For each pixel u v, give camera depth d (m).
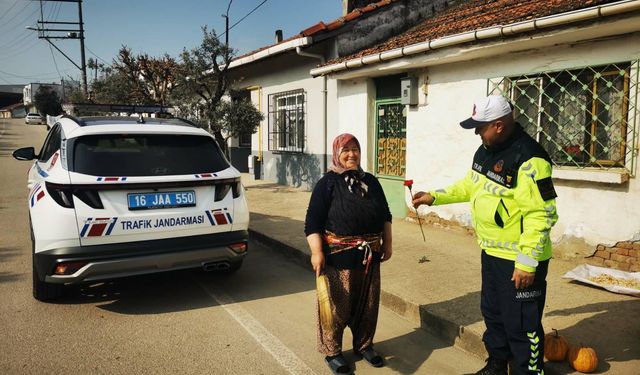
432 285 4.70
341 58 8.68
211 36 10.64
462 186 3.25
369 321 3.45
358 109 8.62
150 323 4.13
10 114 70.50
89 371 3.31
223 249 4.49
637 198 4.77
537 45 5.44
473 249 5.96
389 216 3.52
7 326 4.02
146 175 4.26
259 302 4.67
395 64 7.00
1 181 13.07
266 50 10.67
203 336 3.89
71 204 3.96
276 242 6.55
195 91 11.02
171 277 5.39
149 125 4.72
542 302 2.86
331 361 3.37
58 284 4.38
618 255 4.95
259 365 3.44
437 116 6.93
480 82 6.25
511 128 2.80
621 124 4.91
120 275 4.12
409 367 3.45
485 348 3.47
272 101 12.52
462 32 5.82
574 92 5.32
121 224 4.07
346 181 3.30
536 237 2.64
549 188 2.64
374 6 9.20
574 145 5.36
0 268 5.54
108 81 20.23
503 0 7.41
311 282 5.29
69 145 4.28
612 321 3.74
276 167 12.52
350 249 3.28
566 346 3.16
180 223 4.32
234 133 10.82
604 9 4.37
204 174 4.52
